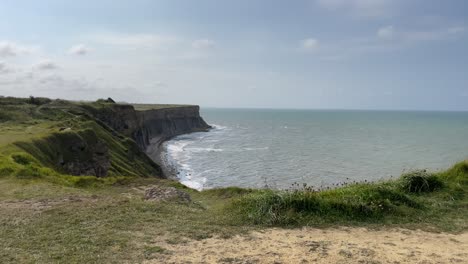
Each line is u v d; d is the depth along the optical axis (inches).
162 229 327.9
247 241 304.2
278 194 388.5
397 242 308.0
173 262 259.6
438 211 394.3
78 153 1386.6
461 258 275.3
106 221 349.4
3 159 746.2
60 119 2102.6
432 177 472.7
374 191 422.0
